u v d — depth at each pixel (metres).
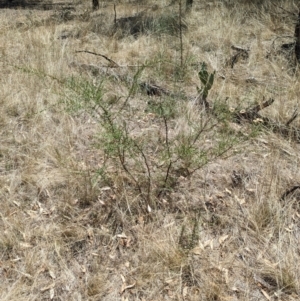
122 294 2.66
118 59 6.16
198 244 2.92
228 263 2.82
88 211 3.24
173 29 6.82
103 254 2.92
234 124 4.20
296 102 4.63
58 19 9.45
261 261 2.84
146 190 3.34
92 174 3.51
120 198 3.24
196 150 3.68
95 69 5.52
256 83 5.23
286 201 3.20
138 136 3.97
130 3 11.14
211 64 5.70
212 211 3.22
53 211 3.26
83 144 4.00
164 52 5.56
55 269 2.81
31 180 3.50
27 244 2.95
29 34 7.32
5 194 3.39
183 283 2.71
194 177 3.48
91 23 8.24
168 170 3.26
